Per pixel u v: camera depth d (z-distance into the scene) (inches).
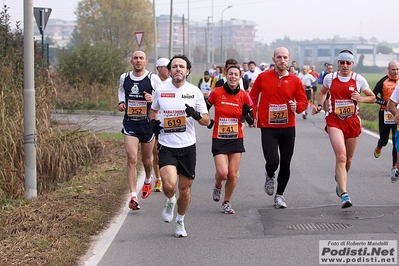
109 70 1173.7
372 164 529.3
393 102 373.4
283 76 358.6
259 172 498.3
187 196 306.0
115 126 818.2
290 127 362.3
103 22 2497.5
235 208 372.8
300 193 412.2
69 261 264.5
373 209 360.2
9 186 421.1
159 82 370.9
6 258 257.0
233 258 272.7
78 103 1049.5
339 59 365.1
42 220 315.6
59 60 1182.3
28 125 378.9
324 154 593.3
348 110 366.6
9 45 546.3
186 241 301.7
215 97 352.5
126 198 396.8
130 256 278.2
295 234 308.7
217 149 352.5
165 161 299.4
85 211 339.6
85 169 488.7
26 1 368.5
